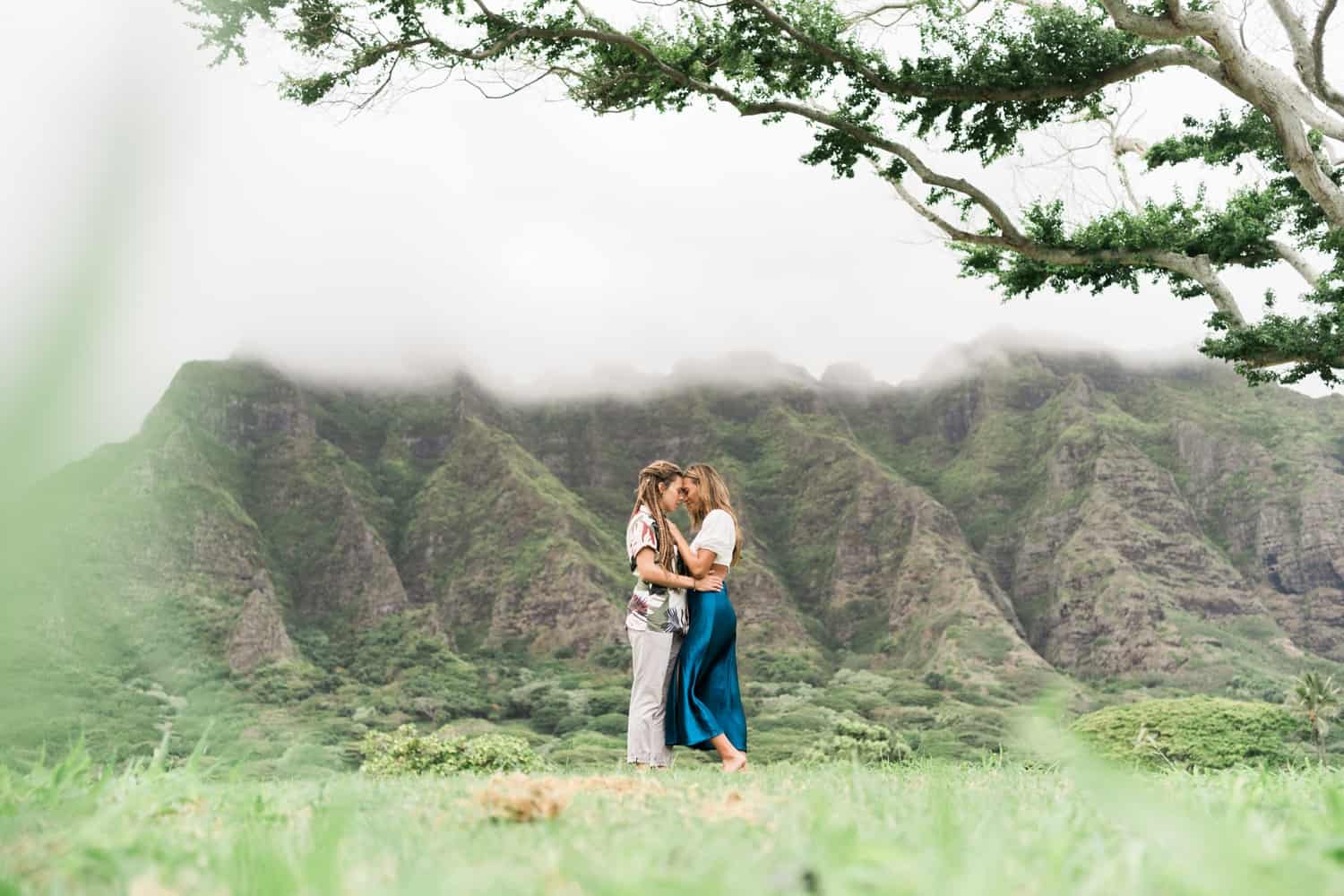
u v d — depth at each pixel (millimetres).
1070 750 593
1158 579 175500
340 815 1239
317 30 13281
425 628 169250
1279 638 167750
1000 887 890
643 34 15508
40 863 1185
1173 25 13586
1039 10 14797
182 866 1208
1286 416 199000
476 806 1957
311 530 182500
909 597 178250
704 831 1524
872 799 2236
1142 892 891
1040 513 190875
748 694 154500
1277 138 16406
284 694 144000
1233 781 2992
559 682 156625
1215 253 16438
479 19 14422
